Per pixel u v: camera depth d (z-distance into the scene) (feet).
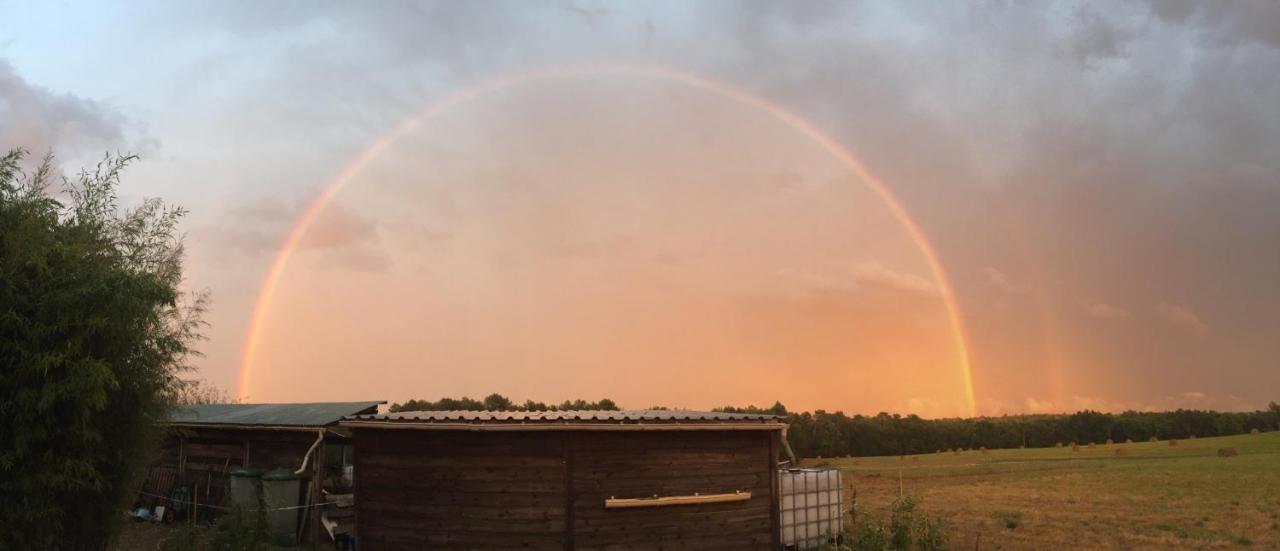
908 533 53.16
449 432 47.78
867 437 315.78
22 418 34.78
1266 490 116.26
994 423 349.82
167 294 40.11
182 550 52.85
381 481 49.08
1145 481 136.26
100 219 41.42
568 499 46.37
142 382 41.52
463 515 46.91
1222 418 388.57
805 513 60.54
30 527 36.96
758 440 52.75
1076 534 73.92
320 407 72.64
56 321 35.65
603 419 47.91
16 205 36.40
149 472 74.28
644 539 47.73
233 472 64.85
